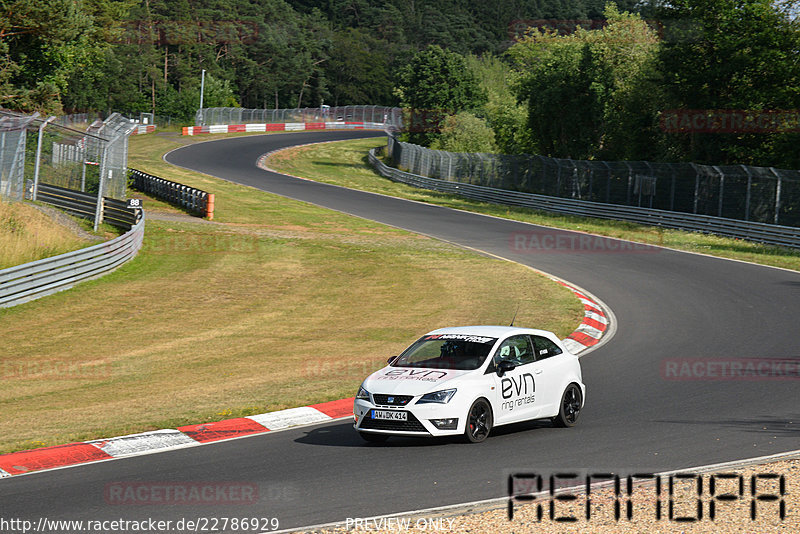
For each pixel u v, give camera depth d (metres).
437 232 48.28
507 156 69.81
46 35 64.38
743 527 8.70
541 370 14.35
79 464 12.20
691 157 60.88
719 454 12.20
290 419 15.40
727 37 57.75
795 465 11.34
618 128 72.88
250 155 97.50
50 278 30.28
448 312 27.88
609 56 78.69
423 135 105.38
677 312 27.28
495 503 9.70
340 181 79.38
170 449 13.12
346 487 10.59
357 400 13.35
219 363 21.36
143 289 31.72
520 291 31.16
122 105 143.00
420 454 12.47
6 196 38.59
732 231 46.66
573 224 52.47
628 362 20.50
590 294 30.83
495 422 13.46
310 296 31.20
